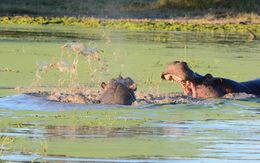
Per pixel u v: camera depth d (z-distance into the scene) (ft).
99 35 194.39
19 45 156.76
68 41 169.48
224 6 287.07
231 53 157.48
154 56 143.54
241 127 70.49
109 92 85.20
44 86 96.99
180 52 154.92
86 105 82.12
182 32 224.74
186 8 287.89
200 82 91.56
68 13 272.51
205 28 240.12
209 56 148.15
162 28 235.40
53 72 113.39
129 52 149.79
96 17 266.77
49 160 54.24
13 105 81.00
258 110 82.33
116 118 74.33
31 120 71.82
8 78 104.53
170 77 92.07
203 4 287.89
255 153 58.29
